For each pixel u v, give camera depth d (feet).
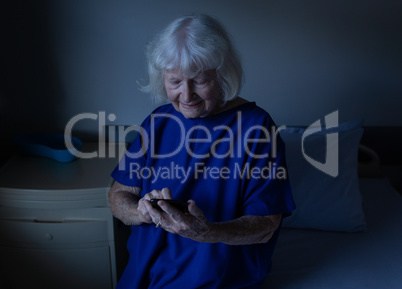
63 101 6.67
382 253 5.30
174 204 3.40
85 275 5.60
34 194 5.22
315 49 6.40
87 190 5.24
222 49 3.46
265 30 6.29
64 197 5.23
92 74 6.52
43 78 6.51
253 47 6.39
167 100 4.04
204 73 3.48
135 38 6.30
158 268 4.18
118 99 6.67
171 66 3.43
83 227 5.33
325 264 5.12
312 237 5.70
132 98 6.66
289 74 6.55
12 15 6.15
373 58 6.46
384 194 6.51
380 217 6.02
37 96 6.63
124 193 4.45
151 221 3.94
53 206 5.28
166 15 6.20
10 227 5.35
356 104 6.74
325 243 5.55
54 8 6.13
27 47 6.33
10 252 5.48
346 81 6.59
